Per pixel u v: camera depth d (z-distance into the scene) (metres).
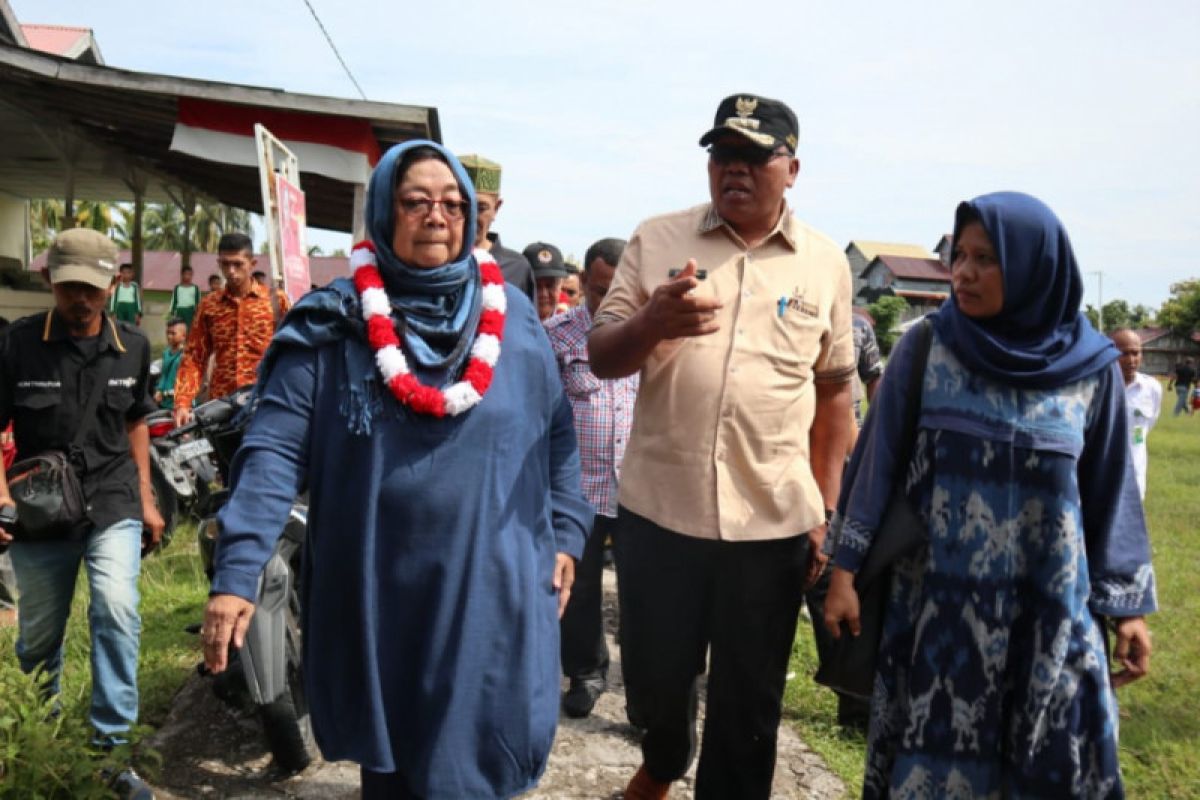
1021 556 2.42
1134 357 6.70
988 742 2.42
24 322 3.43
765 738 3.04
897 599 2.55
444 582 2.21
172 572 6.25
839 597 2.56
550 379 2.51
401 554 2.21
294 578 3.82
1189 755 4.10
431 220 2.29
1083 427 2.46
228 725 3.94
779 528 2.93
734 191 2.91
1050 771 2.38
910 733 2.47
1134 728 4.42
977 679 2.42
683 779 3.72
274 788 3.49
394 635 2.22
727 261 3.00
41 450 3.40
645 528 2.99
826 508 3.21
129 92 10.73
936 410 2.49
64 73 9.81
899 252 78.12
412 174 2.30
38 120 14.01
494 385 2.32
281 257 5.65
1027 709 2.39
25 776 2.89
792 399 2.97
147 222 52.06
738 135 2.83
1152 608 2.44
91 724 3.36
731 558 2.92
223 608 2.07
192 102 10.15
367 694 2.18
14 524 3.28
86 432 3.40
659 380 3.01
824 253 3.10
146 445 3.73
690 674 3.02
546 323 4.66
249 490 2.16
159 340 22.75
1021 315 2.43
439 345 2.34
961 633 2.43
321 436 2.24
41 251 35.41
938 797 2.43
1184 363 30.27
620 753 3.95
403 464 2.21
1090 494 2.51
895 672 2.54
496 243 4.91
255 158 10.28
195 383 6.46
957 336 2.48
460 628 2.21
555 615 2.44
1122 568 2.43
